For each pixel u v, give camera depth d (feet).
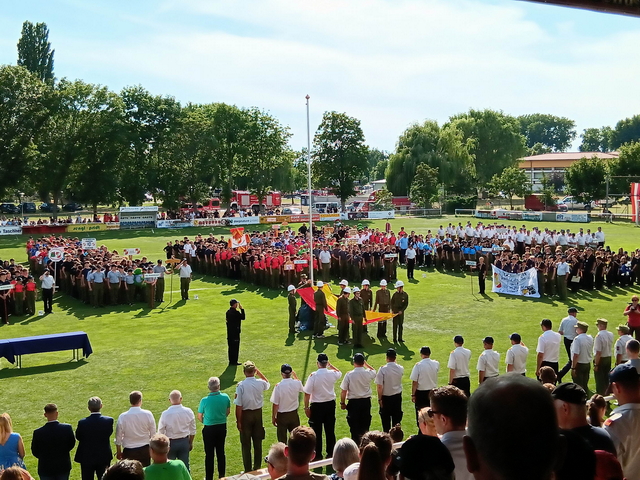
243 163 294.25
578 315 87.76
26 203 322.34
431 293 106.93
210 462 38.73
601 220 241.14
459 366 46.03
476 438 7.67
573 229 207.62
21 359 67.97
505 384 7.80
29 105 232.73
